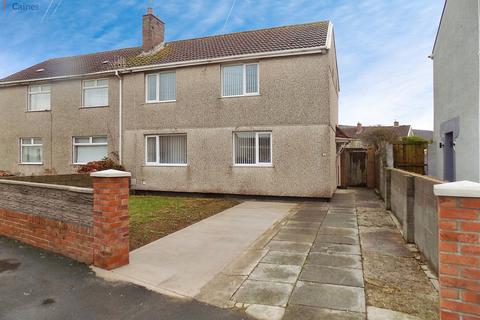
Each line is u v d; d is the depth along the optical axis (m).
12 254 5.36
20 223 6.17
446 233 2.57
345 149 16.12
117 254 4.72
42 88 16.08
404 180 6.38
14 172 16.47
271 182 11.73
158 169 13.43
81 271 4.57
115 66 14.71
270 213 9.09
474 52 7.62
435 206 4.36
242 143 12.30
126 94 14.04
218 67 12.49
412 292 3.81
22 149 16.59
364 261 4.91
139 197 12.63
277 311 3.41
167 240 6.18
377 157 14.30
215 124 12.52
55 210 5.44
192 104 12.87
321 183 11.19
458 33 8.95
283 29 14.51
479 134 7.34
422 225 5.14
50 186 5.52
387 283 4.07
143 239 6.26
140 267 4.73
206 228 7.20
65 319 3.35
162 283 4.18
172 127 13.17
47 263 4.91
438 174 11.70
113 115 14.37
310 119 11.30
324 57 11.19
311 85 11.30
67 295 3.88
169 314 3.41
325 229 7.07
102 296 3.84
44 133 15.79
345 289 3.91
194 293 3.89
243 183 12.09
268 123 11.78
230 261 5.00
